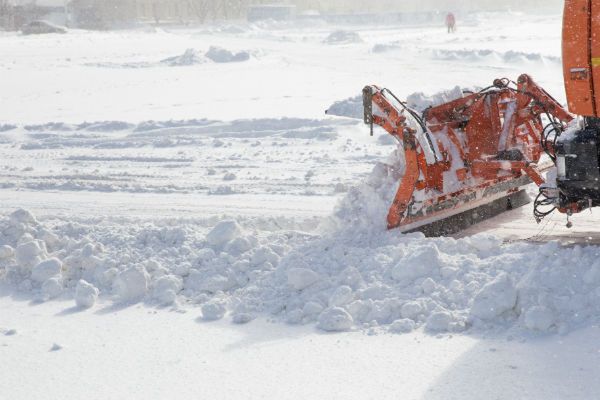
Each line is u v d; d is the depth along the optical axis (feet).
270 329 36.50
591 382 28.35
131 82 175.42
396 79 166.50
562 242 45.70
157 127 105.70
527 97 49.62
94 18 547.90
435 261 39.06
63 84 174.60
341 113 107.45
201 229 52.06
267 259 43.19
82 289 41.32
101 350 35.01
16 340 36.78
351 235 45.21
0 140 104.22
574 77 37.58
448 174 47.09
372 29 491.72
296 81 167.63
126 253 46.21
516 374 29.53
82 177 78.69
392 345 33.35
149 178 76.89
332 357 32.71
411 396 28.68
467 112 49.44
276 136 96.17
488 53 203.92
